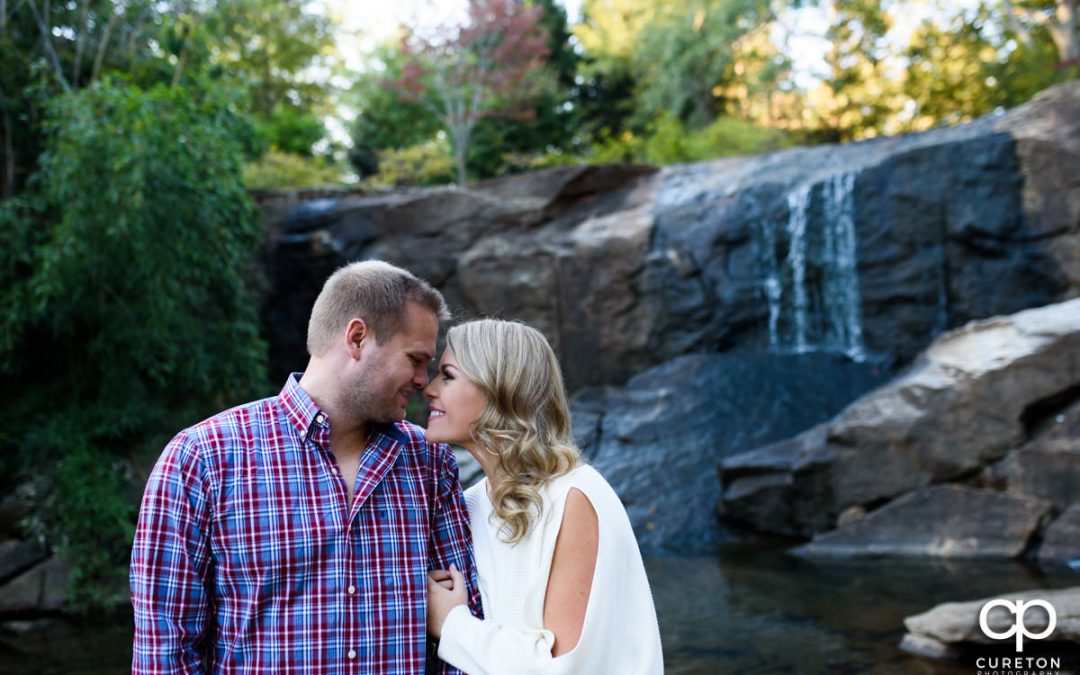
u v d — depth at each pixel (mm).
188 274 7453
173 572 1529
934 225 9164
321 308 1720
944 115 19047
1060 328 6324
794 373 8852
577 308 10078
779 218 9938
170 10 9242
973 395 6395
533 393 1815
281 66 19578
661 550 6758
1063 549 5824
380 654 1617
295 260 10969
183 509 1550
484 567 1827
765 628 4641
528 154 19125
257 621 1565
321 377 1698
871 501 6605
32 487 6359
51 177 6906
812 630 4562
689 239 10102
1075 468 6023
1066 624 3840
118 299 7105
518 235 10688
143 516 1544
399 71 18938
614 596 1715
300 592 1583
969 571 5625
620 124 21797
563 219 10867
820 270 9695
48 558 6000
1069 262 8617
